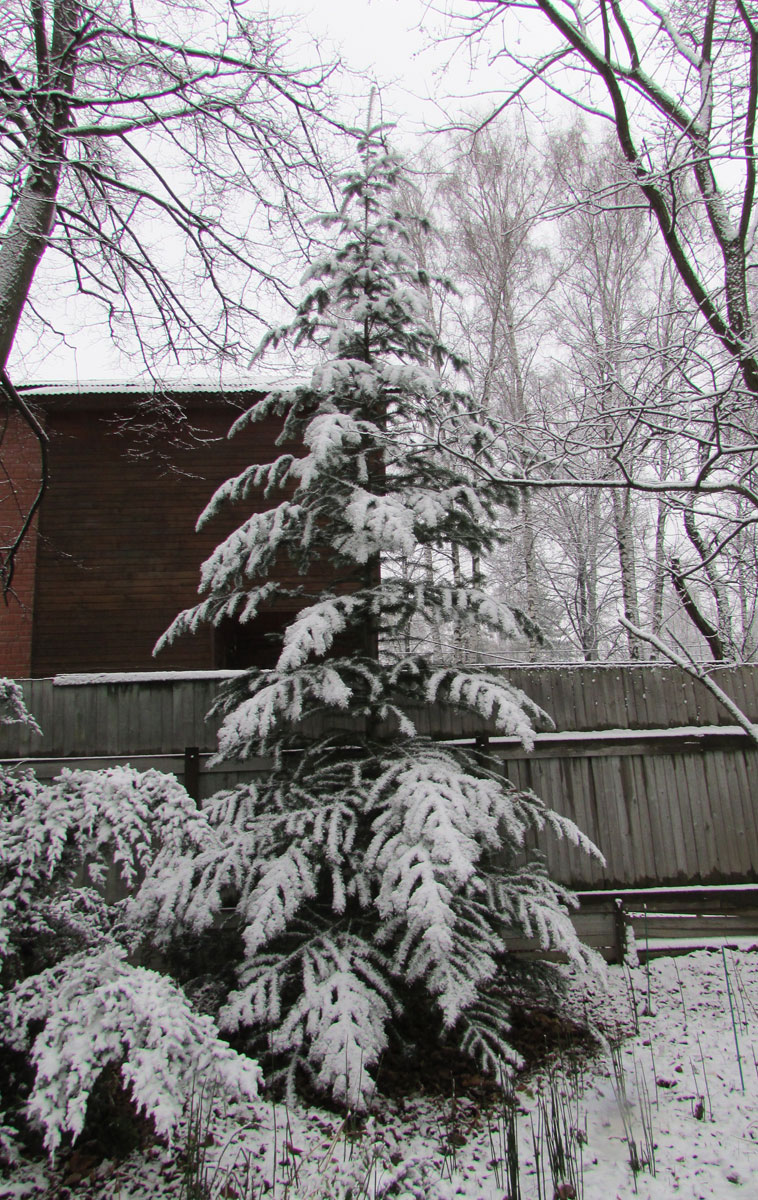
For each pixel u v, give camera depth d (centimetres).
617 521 1072
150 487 912
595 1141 345
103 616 878
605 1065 419
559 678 603
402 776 399
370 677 446
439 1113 371
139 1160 318
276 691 415
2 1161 295
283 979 383
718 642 797
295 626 421
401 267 509
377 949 405
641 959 568
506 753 592
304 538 477
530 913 428
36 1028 311
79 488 909
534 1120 364
